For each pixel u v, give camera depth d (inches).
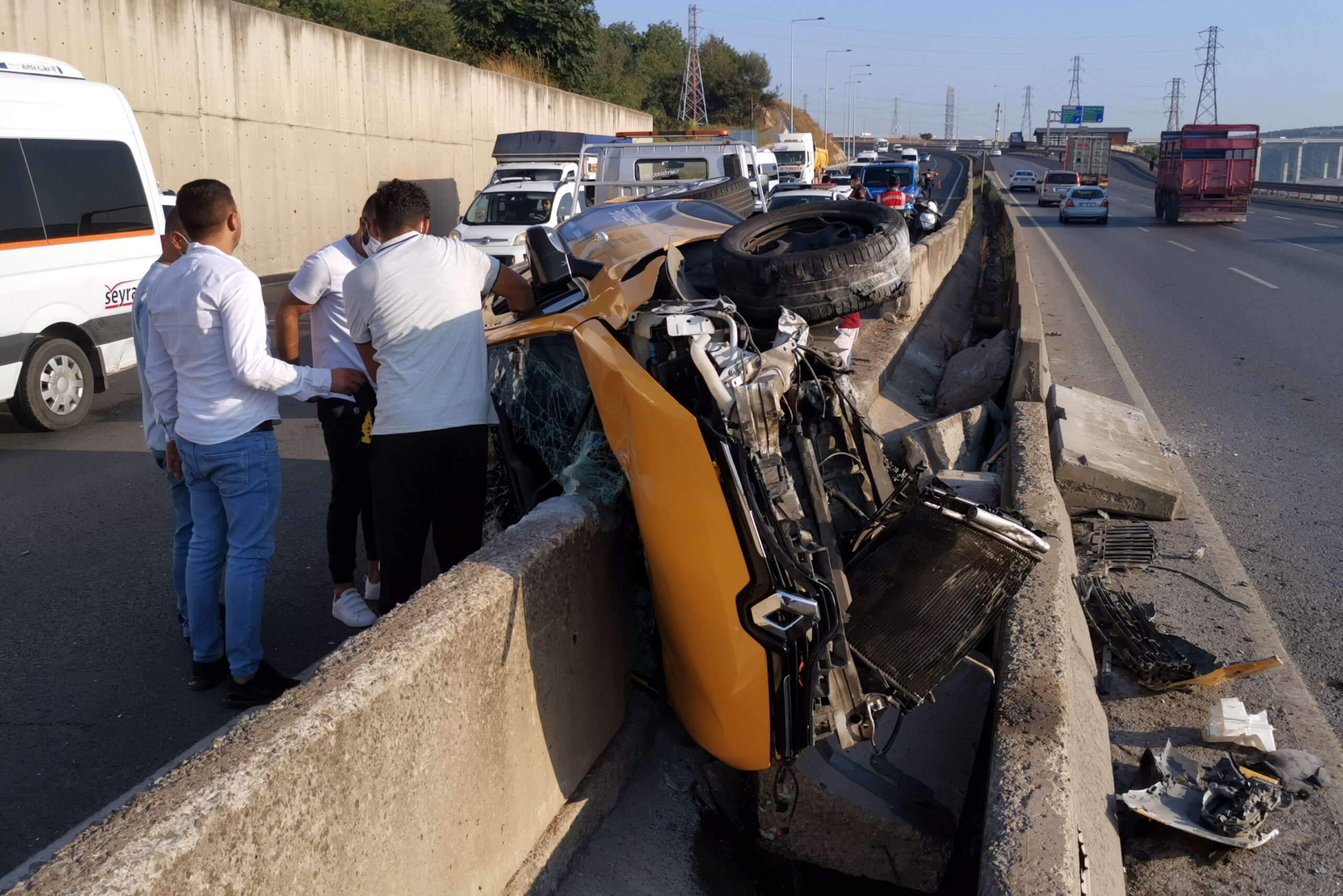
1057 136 5610.2
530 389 171.9
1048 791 102.7
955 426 258.1
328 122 801.6
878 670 116.6
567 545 118.2
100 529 231.6
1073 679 130.2
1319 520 232.8
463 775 95.3
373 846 82.5
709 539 106.2
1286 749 139.0
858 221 192.7
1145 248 960.9
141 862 63.1
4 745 143.4
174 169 645.9
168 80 636.1
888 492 129.6
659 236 192.2
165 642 176.9
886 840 124.6
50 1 552.7
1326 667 165.0
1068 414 253.1
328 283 170.2
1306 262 815.1
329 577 204.8
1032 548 123.9
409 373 145.4
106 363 334.6
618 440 118.0
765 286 165.8
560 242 193.8
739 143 439.5
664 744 141.2
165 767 138.7
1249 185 1246.3
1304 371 397.7
